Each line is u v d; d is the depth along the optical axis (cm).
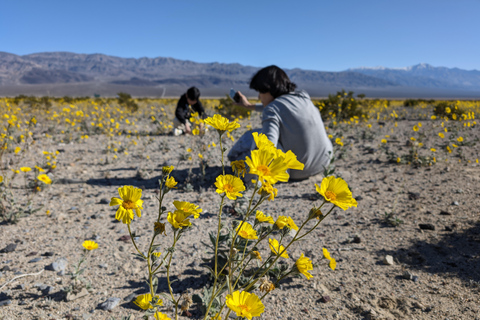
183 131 843
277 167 105
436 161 541
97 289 219
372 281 227
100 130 893
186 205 113
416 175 475
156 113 1509
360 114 1177
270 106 385
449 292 211
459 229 298
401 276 233
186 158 555
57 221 330
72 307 199
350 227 315
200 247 275
